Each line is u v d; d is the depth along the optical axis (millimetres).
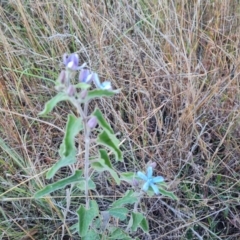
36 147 442
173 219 414
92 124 260
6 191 384
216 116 449
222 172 437
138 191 322
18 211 413
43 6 552
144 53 494
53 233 390
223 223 417
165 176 423
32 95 477
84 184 312
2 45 508
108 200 421
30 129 431
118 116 442
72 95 252
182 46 479
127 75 485
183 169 438
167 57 485
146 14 512
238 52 479
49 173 277
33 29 515
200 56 488
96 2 540
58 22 540
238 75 460
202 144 422
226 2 501
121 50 491
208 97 439
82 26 531
